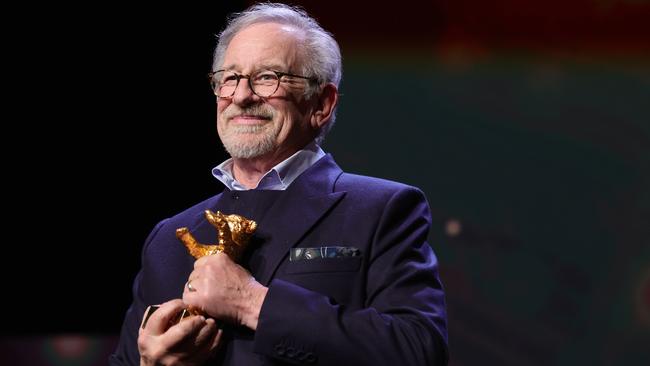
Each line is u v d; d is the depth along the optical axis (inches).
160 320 192.9
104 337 439.8
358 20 464.8
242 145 217.2
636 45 454.0
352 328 187.9
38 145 426.0
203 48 424.2
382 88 465.7
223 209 223.6
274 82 218.7
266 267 204.4
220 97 223.3
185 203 432.1
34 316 435.8
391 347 186.4
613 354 446.6
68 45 421.1
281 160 223.1
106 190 431.2
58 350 437.7
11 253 431.2
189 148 430.0
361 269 202.5
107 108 425.1
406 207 211.5
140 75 425.1
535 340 452.4
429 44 464.4
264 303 191.0
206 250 200.7
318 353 186.9
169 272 219.8
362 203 211.0
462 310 458.3
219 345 195.0
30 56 420.5
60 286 435.8
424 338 189.3
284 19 231.0
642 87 453.1
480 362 454.9
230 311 192.2
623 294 447.5
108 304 438.9
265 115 217.2
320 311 189.2
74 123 426.3
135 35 422.3
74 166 429.1
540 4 459.8
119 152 428.1
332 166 227.5
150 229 434.9
